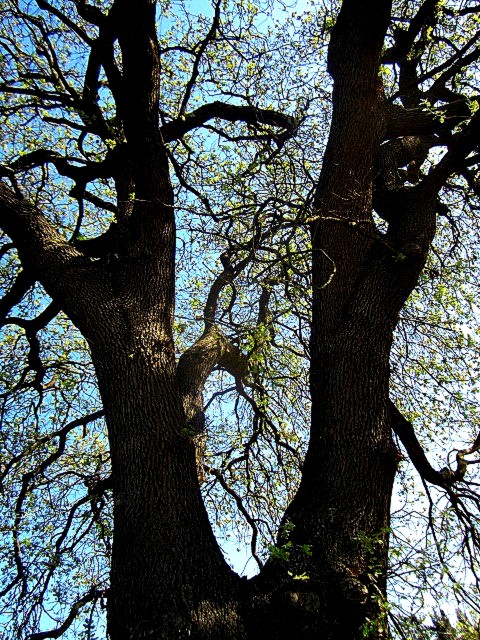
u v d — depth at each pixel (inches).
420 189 204.4
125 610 131.3
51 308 233.9
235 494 223.5
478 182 253.1
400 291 183.3
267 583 140.0
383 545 145.0
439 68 251.1
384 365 173.6
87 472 267.1
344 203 201.3
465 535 186.9
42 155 245.8
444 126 226.7
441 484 181.9
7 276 286.8
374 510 148.6
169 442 154.0
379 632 131.8
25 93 240.7
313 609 130.1
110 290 178.9
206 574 137.0
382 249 190.7
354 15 218.7
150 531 139.2
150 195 187.8
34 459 273.9
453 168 197.9
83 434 295.0
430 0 255.9
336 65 223.6
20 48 265.7
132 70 178.1
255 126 268.1
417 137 262.1
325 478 153.8
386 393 170.6
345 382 167.2
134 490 145.9
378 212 227.5
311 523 145.3
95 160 293.7
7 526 213.9
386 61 269.7
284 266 166.7
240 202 226.2
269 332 180.2
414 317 292.0
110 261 187.8
